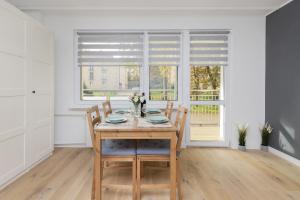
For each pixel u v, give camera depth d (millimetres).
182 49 3744
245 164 2941
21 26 2469
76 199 1998
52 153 3391
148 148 2027
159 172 2654
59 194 2088
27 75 2594
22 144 2516
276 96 3352
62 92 3689
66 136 3750
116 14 3566
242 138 3584
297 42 2887
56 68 3672
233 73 3668
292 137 2996
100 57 3750
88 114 1894
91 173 2607
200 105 3939
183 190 2189
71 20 3645
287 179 2455
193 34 3721
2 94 2156
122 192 2145
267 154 3400
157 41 3746
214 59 3742
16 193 2102
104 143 2195
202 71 3836
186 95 3734
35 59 2768
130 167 2588
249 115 3693
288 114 3076
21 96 2490
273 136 3439
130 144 2156
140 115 2551
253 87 3676
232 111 3699
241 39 3650
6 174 2234
